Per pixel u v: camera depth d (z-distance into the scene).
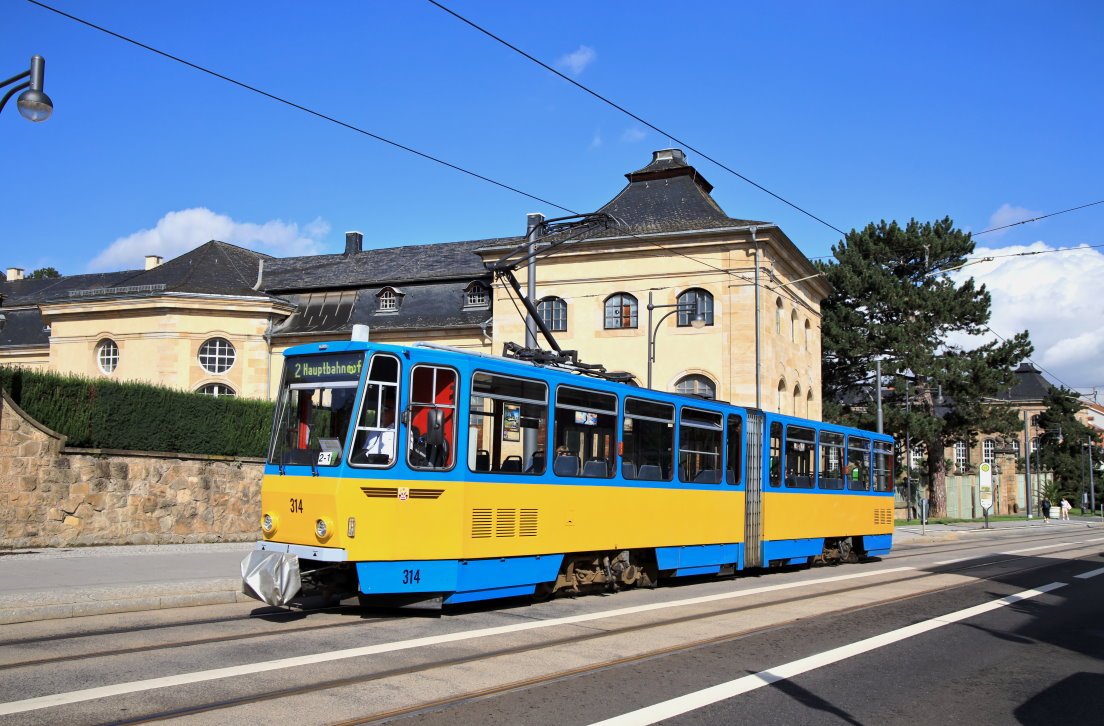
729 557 16.98
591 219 19.73
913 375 52.47
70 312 39.97
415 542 11.14
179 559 16.36
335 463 10.91
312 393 11.48
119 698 7.03
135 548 18.16
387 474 11.02
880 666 9.23
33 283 56.69
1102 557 27.30
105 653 8.70
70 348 40.03
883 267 53.12
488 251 38.28
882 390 51.69
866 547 23.05
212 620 10.93
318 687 7.54
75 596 11.54
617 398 14.28
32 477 17.31
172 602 12.10
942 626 11.98
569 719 6.86
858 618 12.47
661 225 36.31
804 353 40.53
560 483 13.03
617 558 14.30
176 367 38.69
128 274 55.25
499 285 37.84
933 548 30.11
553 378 13.06
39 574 13.54
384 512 10.96
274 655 8.78
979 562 23.47
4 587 12.11
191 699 7.05
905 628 11.67
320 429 11.27
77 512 18.02
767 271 34.78
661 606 13.02
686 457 15.89
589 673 8.42
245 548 19.27
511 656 9.05
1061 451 84.62
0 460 16.83
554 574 12.89
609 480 13.96
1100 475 87.94
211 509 20.67
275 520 11.38
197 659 8.52
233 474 21.27
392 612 11.83
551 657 9.07
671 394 15.59
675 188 38.38
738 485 17.38
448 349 11.77
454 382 11.67
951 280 52.56
